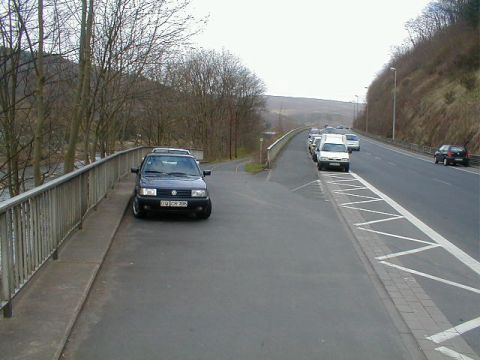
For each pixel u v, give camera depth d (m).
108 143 23.34
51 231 7.22
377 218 13.51
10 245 5.35
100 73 14.82
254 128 73.25
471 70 61.66
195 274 7.62
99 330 5.39
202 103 59.84
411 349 5.26
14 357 4.52
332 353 5.05
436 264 8.87
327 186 20.75
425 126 62.81
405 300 6.84
